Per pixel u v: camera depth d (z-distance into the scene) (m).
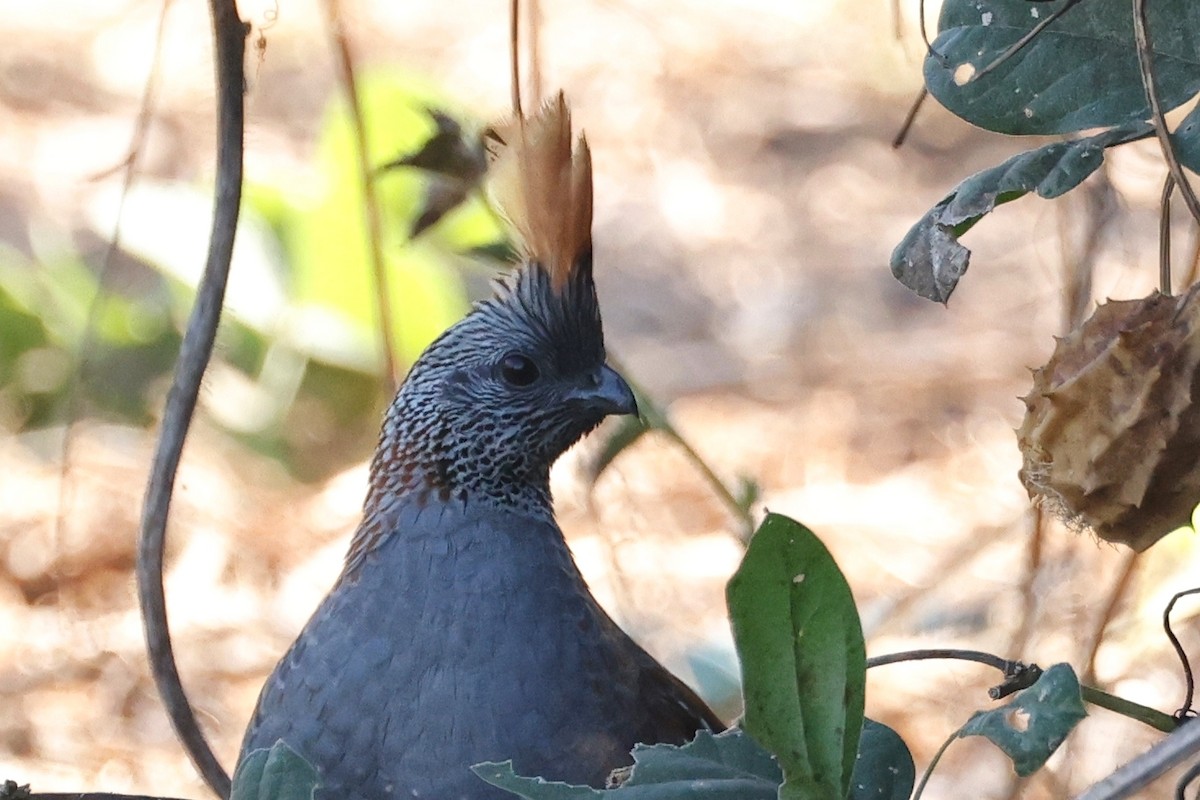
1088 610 8.77
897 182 18.39
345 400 13.19
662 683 6.20
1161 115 3.98
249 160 15.86
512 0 5.94
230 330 12.64
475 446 6.00
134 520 12.78
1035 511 8.16
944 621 11.15
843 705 3.64
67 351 13.16
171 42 15.65
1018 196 4.56
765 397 14.95
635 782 3.86
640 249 17.45
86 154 16.73
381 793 5.60
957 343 15.63
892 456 14.04
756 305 16.41
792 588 3.60
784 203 18.19
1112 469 3.93
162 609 5.59
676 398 14.96
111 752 10.97
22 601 12.34
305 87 18.20
